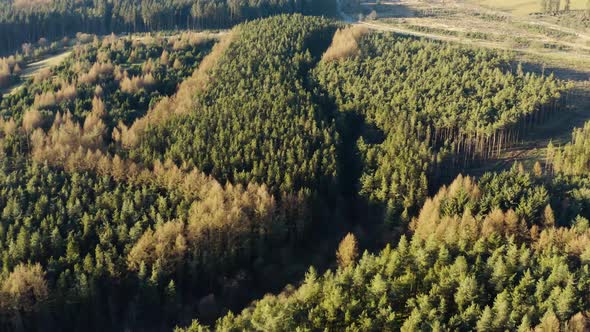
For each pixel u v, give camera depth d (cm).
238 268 12500
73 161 14000
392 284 9156
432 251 10156
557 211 11825
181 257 11706
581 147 13988
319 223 13875
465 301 8738
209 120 15938
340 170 15000
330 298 8994
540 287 8606
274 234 12938
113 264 11231
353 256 11856
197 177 13188
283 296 11050
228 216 12156
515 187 12306
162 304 11400
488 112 16462
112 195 12750
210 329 10706
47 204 12469
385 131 16475
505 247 10138
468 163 15975
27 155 14575
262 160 14212
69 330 10944
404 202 13362
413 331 8106
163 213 12431
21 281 10375
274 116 16462
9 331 10512
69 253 11244
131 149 14750
